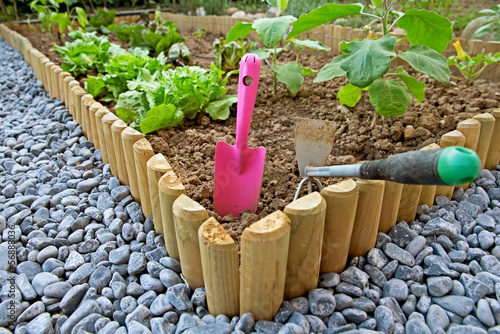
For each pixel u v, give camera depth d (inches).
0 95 109.2
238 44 101.7
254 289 37.6
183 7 189.9
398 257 45.7
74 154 74.5
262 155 49.4
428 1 134.3
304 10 137.0
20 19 202.4
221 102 74.2
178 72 72.7
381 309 39.6
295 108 77.9
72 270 47.6
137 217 55.7
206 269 38.8
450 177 24.0
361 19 128.6
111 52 108.9
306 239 38.8
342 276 43.6
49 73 99.8
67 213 56.7
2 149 76.7
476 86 81.5
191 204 40.8
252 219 46.3
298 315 39.0
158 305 41.5
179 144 64.8
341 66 53.4
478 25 119.0
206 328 38.0
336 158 57.1
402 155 28.3
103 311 41.9
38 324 40.2
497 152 62.3
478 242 49.0
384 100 58.1
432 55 57.9
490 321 38.5
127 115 71.9
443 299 41.5
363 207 43.8
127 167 57.1
